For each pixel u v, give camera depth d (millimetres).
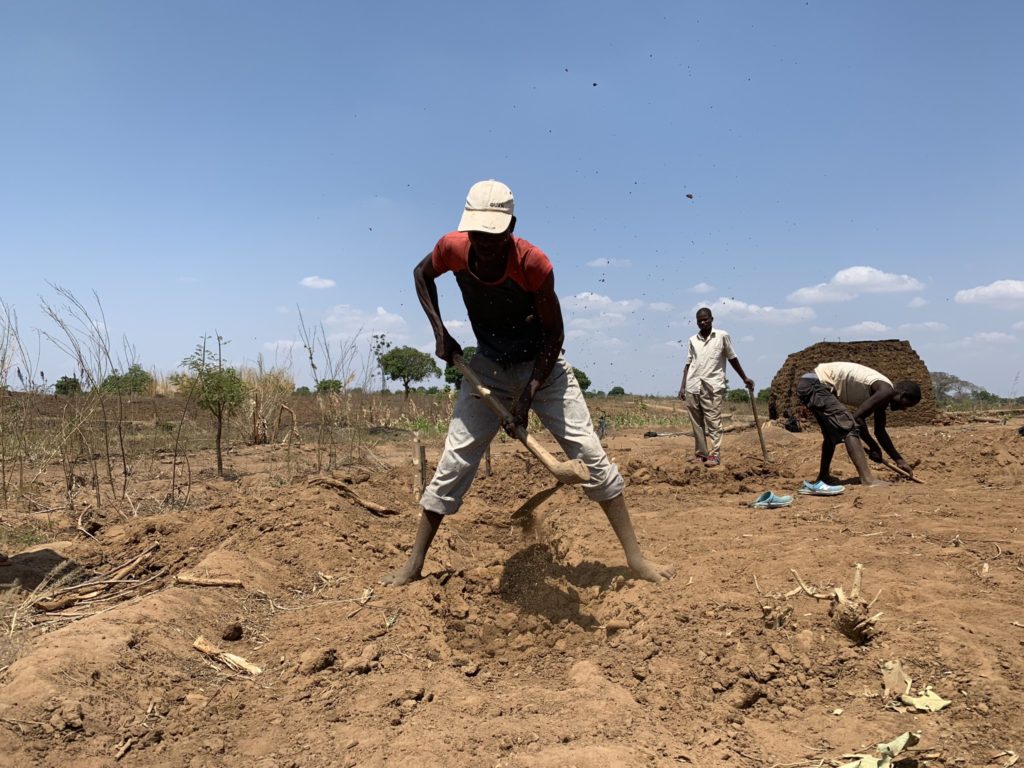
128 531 5582
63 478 7895
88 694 2883
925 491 6480
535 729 2715
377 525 5770
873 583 3818
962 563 4172
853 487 6871
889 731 2635
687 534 5410
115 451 9750
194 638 3604
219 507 6020
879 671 3016
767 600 3676
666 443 12508
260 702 3066
